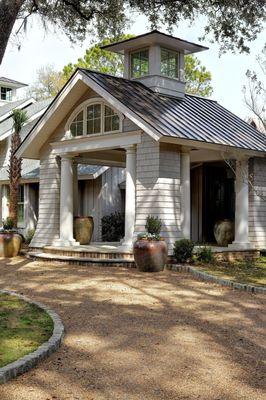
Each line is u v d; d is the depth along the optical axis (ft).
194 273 38.88
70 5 47.19
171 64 52.80
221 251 47.01
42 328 21.89
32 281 35.55
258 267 42.96
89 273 39.22
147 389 15.65
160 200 42.39
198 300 29.37
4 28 26.78
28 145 53.16
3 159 78.95
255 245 50.60
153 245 39.55
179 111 47.80
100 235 65.62
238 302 28.86
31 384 15.87
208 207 62.69
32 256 49.32
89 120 48.67
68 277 37.22
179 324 23.73
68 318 24.61
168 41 50.57
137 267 40.81
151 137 41.78
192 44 51.70
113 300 29.09
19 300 27.86
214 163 61.52
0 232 52.19
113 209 67.31
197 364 17.99
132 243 44.11
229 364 18.03
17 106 87.51
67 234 50.96
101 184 66.03
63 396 15.02
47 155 53.67
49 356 18.54
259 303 28.68
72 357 18.56
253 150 47.26
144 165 43.45
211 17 49.39
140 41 50.55
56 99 49.39
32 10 44.34
